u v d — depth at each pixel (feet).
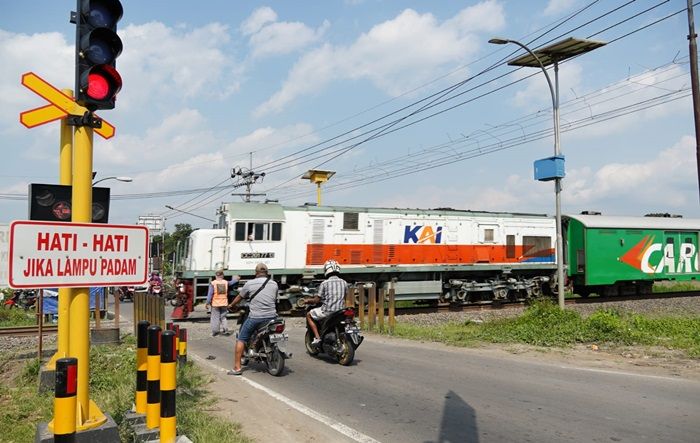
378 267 70.49
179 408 20.68
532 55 49.44
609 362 31.27
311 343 33.76
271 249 65.16
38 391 24.67
